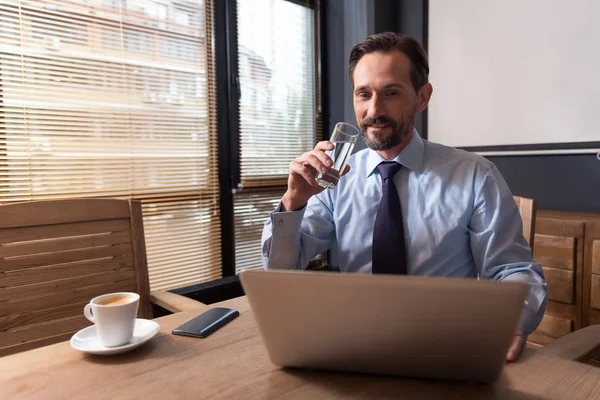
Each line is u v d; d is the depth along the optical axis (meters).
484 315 0.52
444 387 0.63
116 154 2.04
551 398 0.59
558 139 2.21
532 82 2.28
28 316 1.25
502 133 2.41
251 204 2.67
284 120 2.81
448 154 1.30
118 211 1.43
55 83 1.85
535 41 2.25
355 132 0.99
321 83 3.01
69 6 1.88
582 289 1.71
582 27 2.10
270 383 0.65
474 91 2.50
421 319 0.54
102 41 1.98
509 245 1.14
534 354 0.74
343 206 1.34
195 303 1.29
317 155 1.01
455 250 1.22
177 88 2.25
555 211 2.15
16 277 1.24
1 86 1.73
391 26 2.81
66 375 0.70
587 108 2.11
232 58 2.50
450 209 1.21
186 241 2.32
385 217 1.22
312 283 0.56
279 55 2.76
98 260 1.38
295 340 0.63
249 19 2.59
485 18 2.42
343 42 2.91
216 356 0.75
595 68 2.07
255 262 2.71
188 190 2.31
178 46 2.25
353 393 0.61
